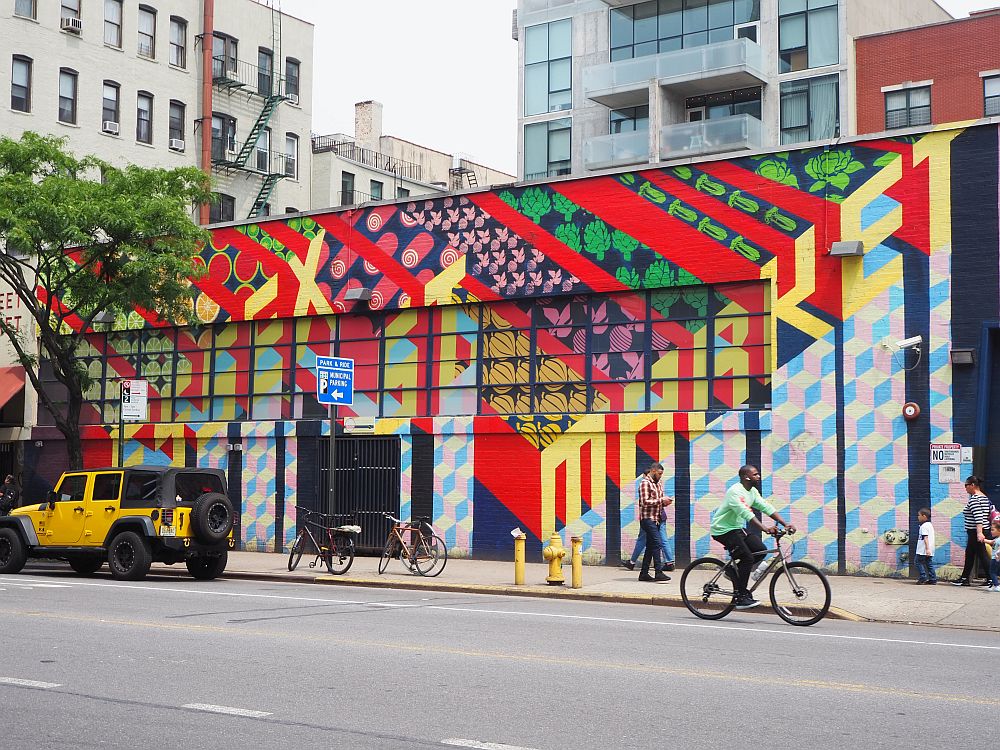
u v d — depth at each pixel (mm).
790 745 7000
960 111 39969
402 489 24688
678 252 21922
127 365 29688
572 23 48531
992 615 14969
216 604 15000
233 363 27922
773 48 42969
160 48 52469
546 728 7422
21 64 46812
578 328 23141
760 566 14117
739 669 9812
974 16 40031
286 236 27125
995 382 19297
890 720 7734
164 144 52281
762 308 21234
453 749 6840
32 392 31141
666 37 45125
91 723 7523
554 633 12258
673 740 7105
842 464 20000
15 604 14812
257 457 27016
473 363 24375
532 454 23062
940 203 19609
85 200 24172
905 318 19734
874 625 14203
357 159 65938
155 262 24453
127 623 12680
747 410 20984
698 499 21188
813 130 41906
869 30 43562
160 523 19344
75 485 20469
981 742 7113
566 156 48094
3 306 31797
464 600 16438
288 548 26219
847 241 20078
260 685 8867
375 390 25625
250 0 56969
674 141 43500
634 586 18109
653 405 22141
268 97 57000
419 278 25000
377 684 8938
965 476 19000
